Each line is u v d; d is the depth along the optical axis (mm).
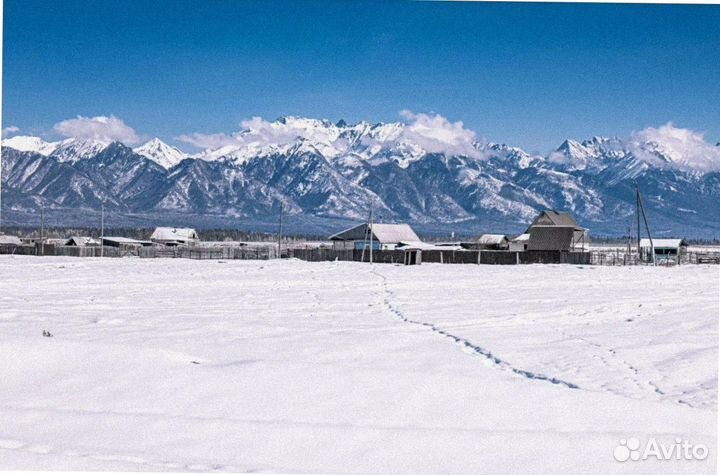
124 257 82125
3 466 8516
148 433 9859
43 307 24750
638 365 15172
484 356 16375
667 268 61531
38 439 9664
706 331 19594
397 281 40344
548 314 24078
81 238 120750
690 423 10508
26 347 13227
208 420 10273
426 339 18047
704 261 79188
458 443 9555
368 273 48719
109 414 10516
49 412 10562
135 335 18094
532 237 85250
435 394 11539
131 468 8555
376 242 99500
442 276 45719
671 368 14781
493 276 46250
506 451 9312
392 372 12633
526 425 10344
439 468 8836
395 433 9875
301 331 19359
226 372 12367
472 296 31031
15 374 12234
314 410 10836
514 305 26969
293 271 50156
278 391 11578
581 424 10391
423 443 9570
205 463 8852
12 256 79562
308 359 15203
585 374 14312
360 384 11930
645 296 30781
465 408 10969
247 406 10961
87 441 9609
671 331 19750
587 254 74562
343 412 10773
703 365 14977
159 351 13570
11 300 27234
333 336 18453
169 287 34625
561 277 45344
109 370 12414
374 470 8773
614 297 30312
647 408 11078
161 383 11836
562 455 9227
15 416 10414
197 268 53250
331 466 8852
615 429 10211
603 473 8719
